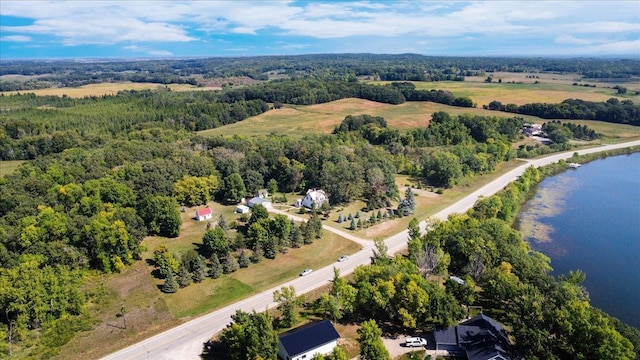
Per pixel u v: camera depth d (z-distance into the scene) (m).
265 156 154.50
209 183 133.50
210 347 69.12
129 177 124.38
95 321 75.44
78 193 112.00
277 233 103.25
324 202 125.62
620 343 58.19
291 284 87.88
